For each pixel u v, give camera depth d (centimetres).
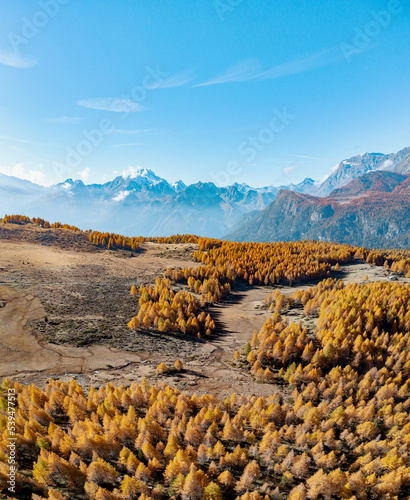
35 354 5869
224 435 4038
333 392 5475
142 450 3491
